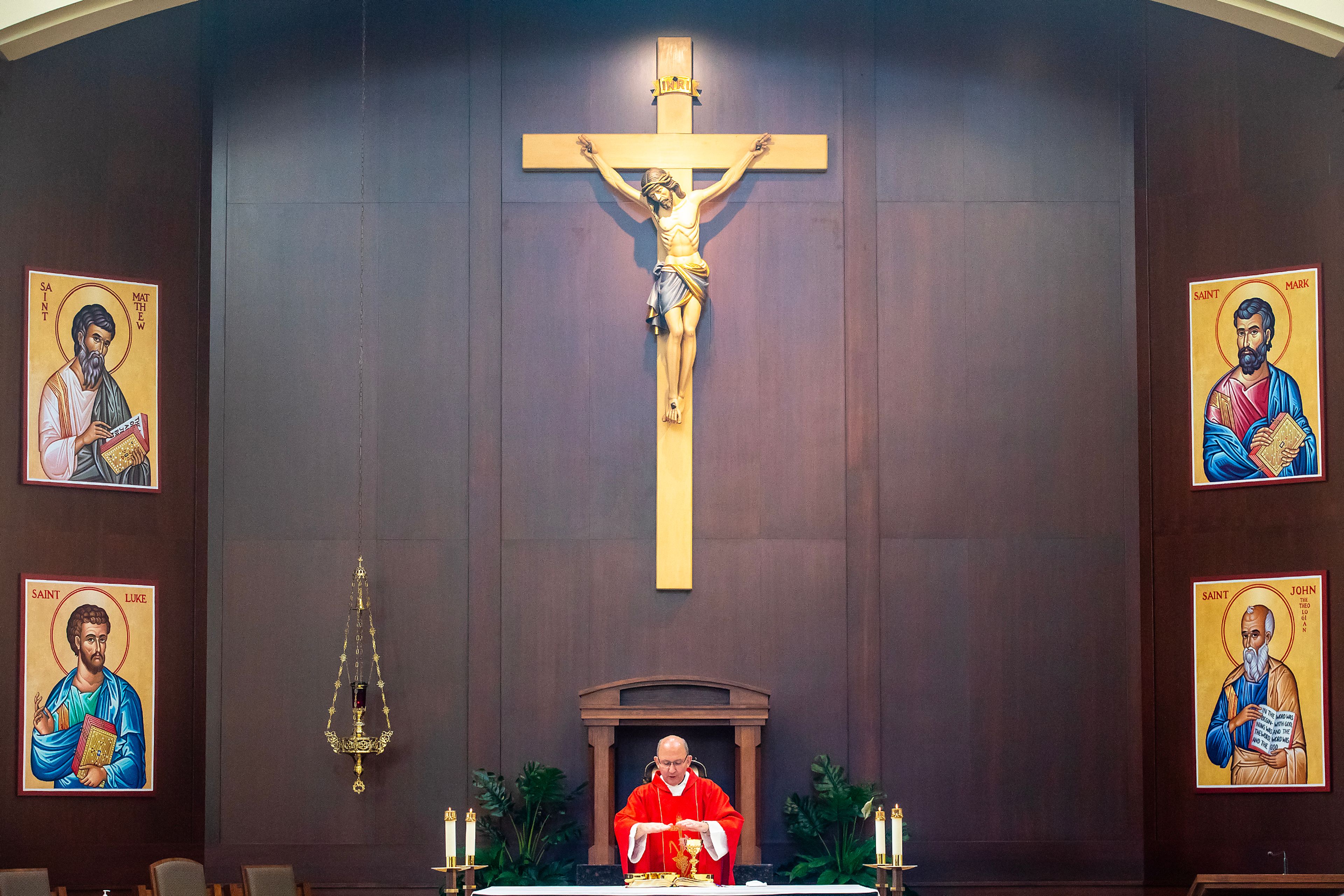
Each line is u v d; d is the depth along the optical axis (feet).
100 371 34.71
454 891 25.13
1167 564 34.76
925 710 34.58
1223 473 34.35
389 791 34.30
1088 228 35.99
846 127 36.37
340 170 36.22
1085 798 34.22
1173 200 35.70
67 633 33.58
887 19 36.63
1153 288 35.70
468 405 35.53
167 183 36.14
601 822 32.89
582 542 35.17
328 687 34.53
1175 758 34.12
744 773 33.17
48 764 33.06
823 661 34.78
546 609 34.94
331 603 34.81
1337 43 33.19
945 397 35.55
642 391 35.68
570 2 36.70
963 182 36.19
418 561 35.06
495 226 36.06
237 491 35.09
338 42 36.55
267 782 34.19
